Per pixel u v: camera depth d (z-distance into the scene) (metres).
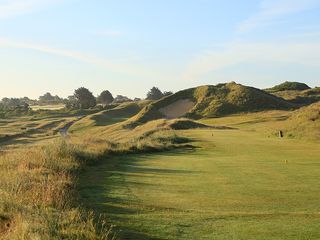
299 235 9.63
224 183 16.52
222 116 110.50
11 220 9.99
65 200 12.09
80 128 108.81
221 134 48.69
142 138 44.44
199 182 16.84
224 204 12.95
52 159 19.62
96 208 12.27
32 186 13.29
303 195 14.06
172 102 120.88
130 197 13.99
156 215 11.48
